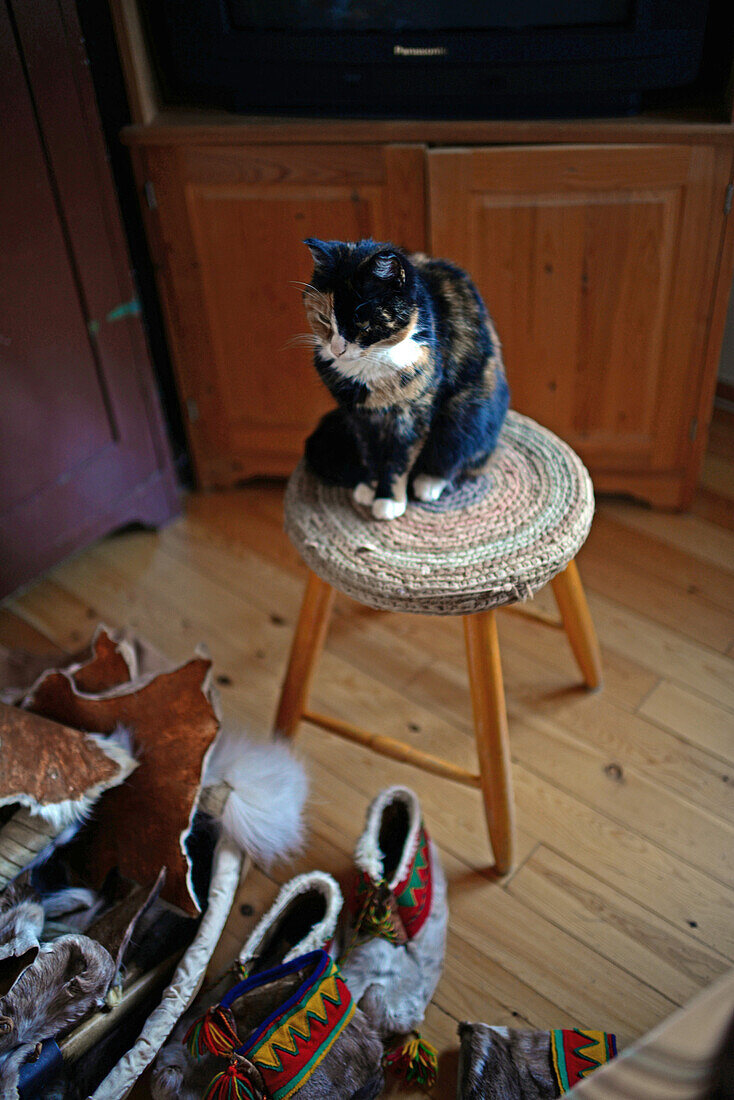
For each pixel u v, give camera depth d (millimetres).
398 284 954
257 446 1828
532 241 1478
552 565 1057
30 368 1479
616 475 1751
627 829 1291
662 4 1271
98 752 1129
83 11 1418
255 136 1426
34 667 1453
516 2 1304
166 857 1102
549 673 1511
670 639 1547
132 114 1457
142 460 1741
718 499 1800
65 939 977
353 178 1456
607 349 1584
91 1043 1001
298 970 1015
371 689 1503
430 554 1073
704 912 1196
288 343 1659
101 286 1520
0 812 1095
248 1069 934
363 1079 973
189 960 1049
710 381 1585
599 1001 1120
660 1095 603
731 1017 587
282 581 1713
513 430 1252
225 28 1388
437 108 1427
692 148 1347
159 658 1445
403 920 1109
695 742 1393
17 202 1353
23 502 1567
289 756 1271
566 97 1382
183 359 1716
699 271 1464
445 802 1344
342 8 1343
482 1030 1033
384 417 1054
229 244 1558
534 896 1225
